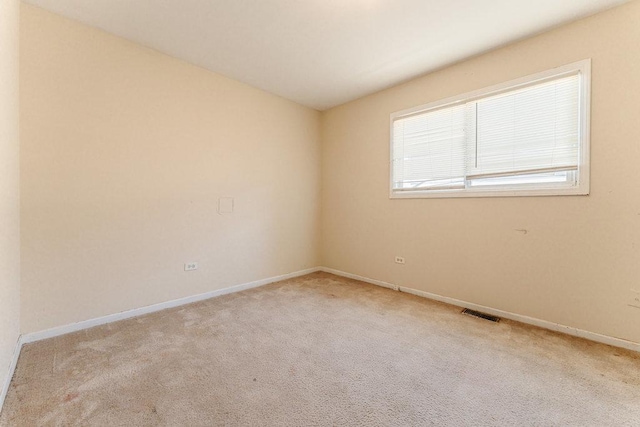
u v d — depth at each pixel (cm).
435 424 134
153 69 266
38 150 210
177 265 287
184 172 290
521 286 251
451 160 296
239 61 287
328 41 251
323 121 436
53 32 214
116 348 201
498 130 263
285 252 394
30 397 149
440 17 216
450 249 298
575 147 223
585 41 215
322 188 439
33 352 193
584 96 216
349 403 148
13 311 181
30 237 207
